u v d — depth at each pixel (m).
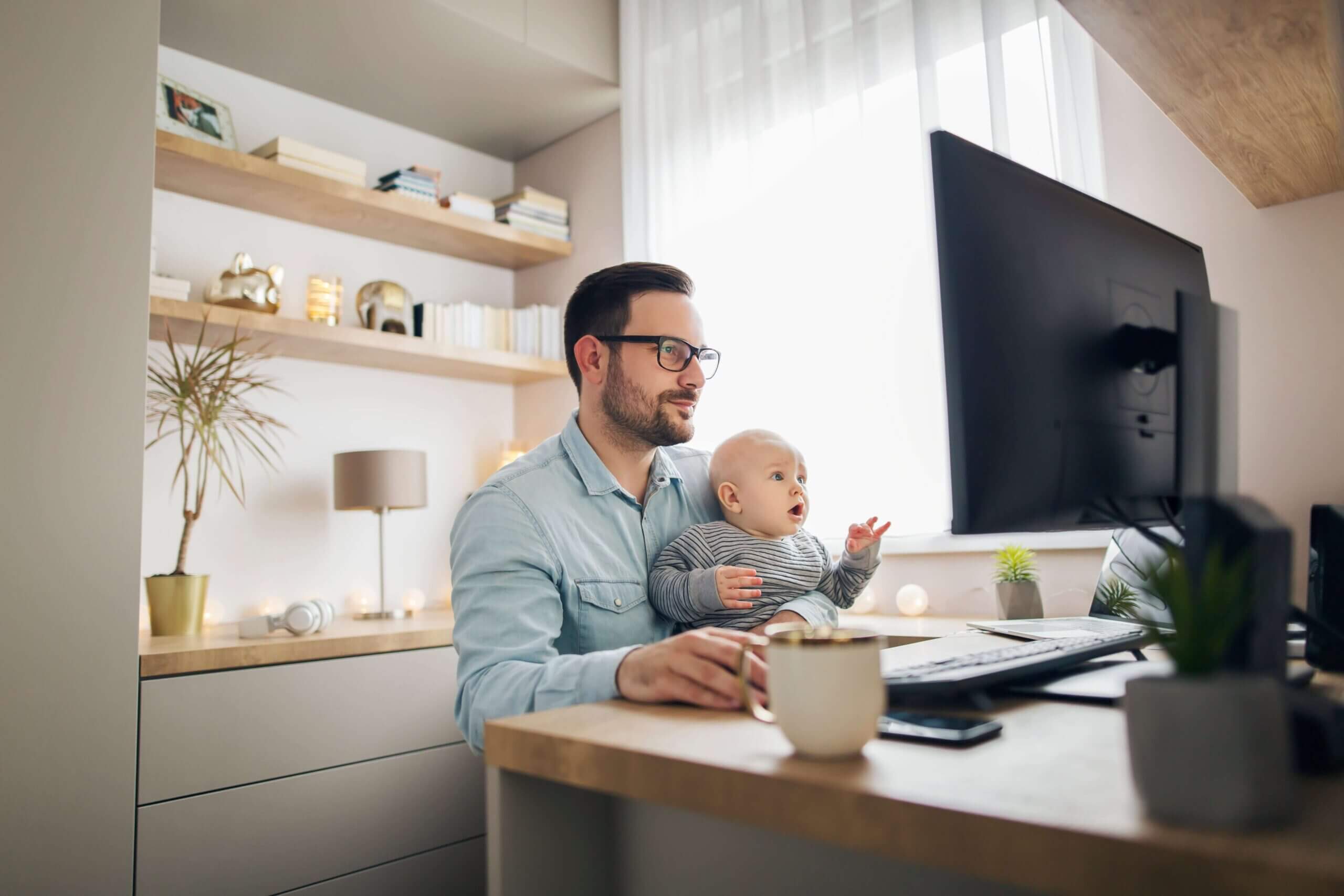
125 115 1.64
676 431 1.28
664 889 0.65
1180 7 0.77
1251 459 1.52
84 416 1.54
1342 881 0.30
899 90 2.10
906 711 0.64
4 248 1.48
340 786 1.85
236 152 2.23
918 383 2.02
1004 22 1.89
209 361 2.40
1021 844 0.37
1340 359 1.44
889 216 2.09
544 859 0.62
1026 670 0.67
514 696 0.85
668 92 2.64
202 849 1.64
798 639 0.53
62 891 1.46
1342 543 0.83
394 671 1.97
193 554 2.34
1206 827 0.35
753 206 2.37
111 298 1.59
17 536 1.46
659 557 1.34
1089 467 0.73
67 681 1.49
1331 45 0.61
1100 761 0.47
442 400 2.92
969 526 0.65
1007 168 0.73
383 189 2.66
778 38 2.38
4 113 1.50
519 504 1.15
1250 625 0.55
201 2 2.27
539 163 3.20
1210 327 0.70
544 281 3.11
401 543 2.76
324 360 2.62
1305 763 0.43
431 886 1.97
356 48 2.51
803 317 2.24
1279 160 1.23
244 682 1.73
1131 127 1.72
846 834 0.42
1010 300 0.70
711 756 0.50
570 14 2.66
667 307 1.28
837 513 2.13
